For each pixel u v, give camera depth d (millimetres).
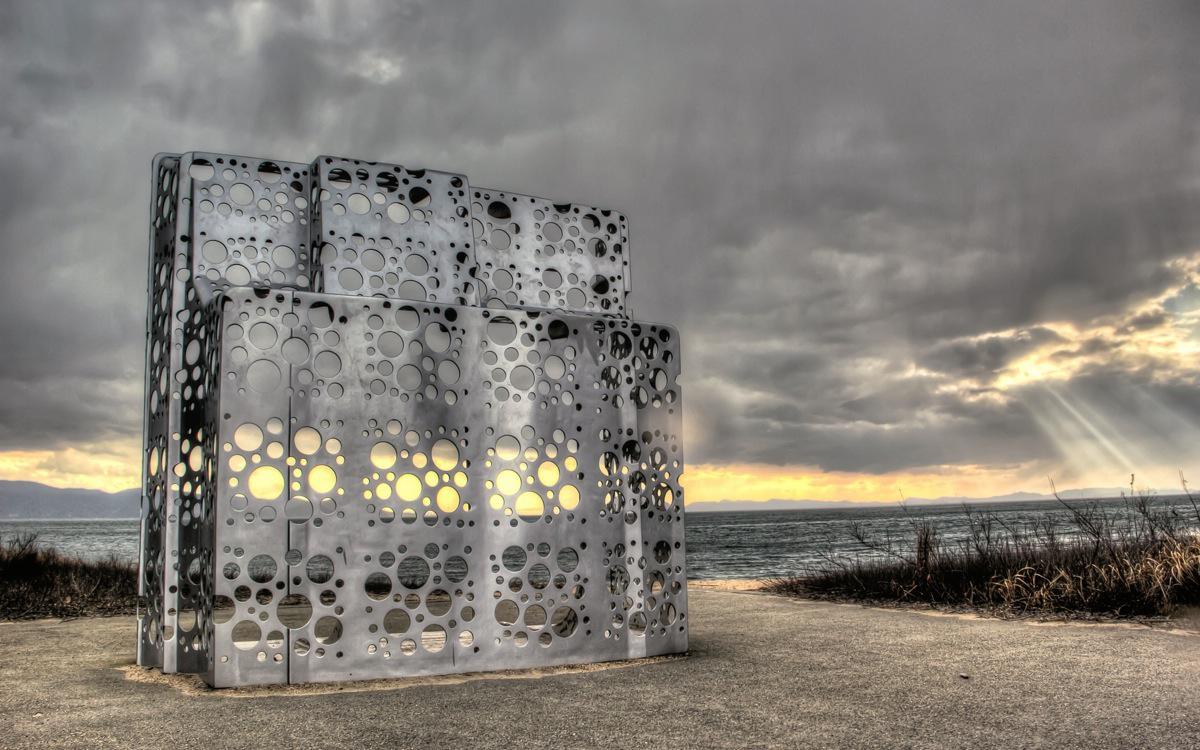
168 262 6027
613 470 5984
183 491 5566
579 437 5836
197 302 5512
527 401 5695
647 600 5887
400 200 5809
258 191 5848
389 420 5242
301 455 4984
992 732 3551
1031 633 6508
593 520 5797
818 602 9594
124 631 7574
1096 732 3514
